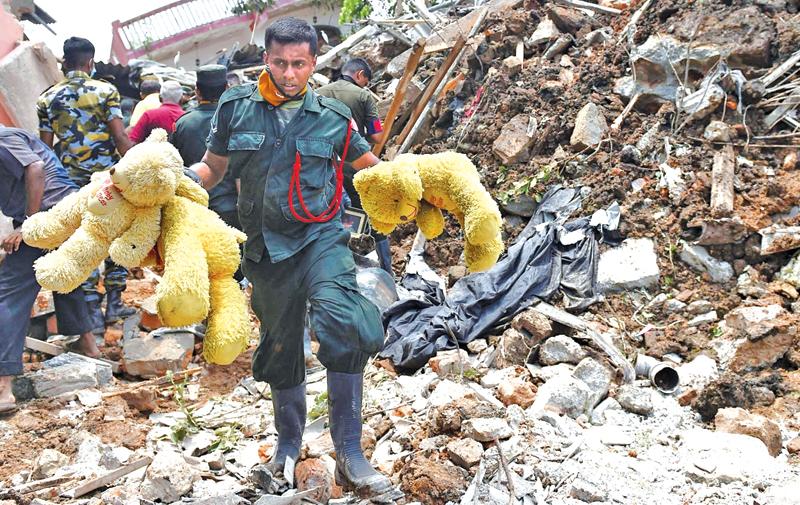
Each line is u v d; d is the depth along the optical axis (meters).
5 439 4.74
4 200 5.36
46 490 4.12
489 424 4.14
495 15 8.91
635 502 3.67
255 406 5.13
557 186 6.71
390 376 5.33
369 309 3.50
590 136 6.89
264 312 3.67
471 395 4.56
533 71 7.85
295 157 3.50
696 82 6.94
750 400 4.64
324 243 3.56
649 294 5.80
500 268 5.95
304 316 3.70
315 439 4.30
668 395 4.86
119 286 6.59
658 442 4.31
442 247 6.84
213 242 3.18
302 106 3.54
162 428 4.86
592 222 6.22
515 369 5.16
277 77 3.47
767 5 7.24
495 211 3.45
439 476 3.76
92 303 6.24
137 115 7.56
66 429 4.86
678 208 6.16
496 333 5.62
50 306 6.81
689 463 3.99
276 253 3.52
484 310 5.71
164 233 3.18
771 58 6.89
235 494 3.80
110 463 4.40
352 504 3.70
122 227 3.18
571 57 7.91
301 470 3.88
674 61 6.98
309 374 5.46
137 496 3.98
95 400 5.17
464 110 8.02
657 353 5.29
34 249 5.11
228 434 4.67
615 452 4.21
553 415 4.49
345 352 3.42
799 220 5.87
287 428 3.90
